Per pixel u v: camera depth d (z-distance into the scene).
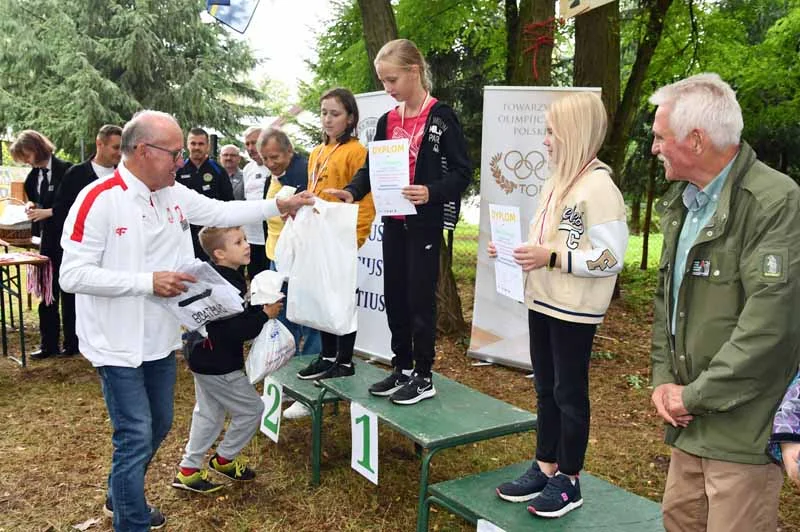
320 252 3.38
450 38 8.86
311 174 4.20
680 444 1.89
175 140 2.64
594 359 6.42
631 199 14.91
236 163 7.84
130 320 2.65
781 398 1.72
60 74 17.22
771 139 11.87
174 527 3.21
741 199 1.74
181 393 5.09
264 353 3.33
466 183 3.18
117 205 2.60
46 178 5.74
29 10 18.27
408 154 3.07
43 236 5.57
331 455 4.04
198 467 3.51
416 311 3.30
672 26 9.16
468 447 4.24
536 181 5.39
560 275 2.33
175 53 19.03
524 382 5.57
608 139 7.94
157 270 2.75
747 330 1.65
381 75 3.19
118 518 2.74
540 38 6.23
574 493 2.51
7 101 17.64
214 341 3.27
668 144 1.83
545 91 5.26
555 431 2.58
